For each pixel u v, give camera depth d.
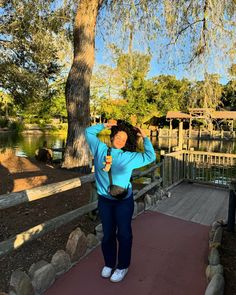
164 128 45.78
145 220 4.84
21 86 12.92
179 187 7.52
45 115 38.16
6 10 11.50
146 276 3.05
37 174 7.45
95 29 9.14
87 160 8.43
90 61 8.46
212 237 4.00
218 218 5.07
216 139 36.69
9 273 3.24
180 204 5.89
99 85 37.16
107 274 2.98
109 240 2.95
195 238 4.12
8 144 23.12
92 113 38.88
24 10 8.98
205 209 5.58
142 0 7.25
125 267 2.97
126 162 2.78
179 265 3.30
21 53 12.82
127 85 40.53
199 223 4.79
